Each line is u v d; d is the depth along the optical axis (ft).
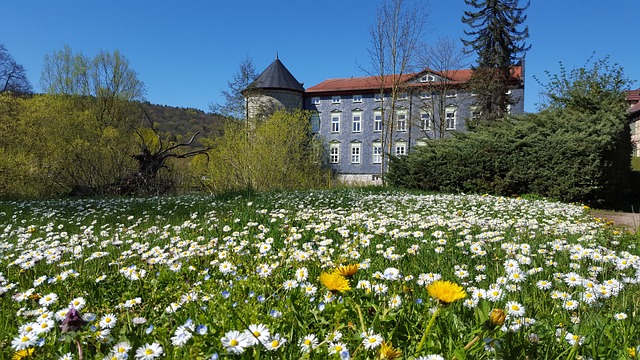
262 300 6.79
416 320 5.99
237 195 33.68
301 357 4.67
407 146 136.67
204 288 8.14
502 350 4.77
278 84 138.10
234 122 49.60
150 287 8.54
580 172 41.01
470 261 10.87
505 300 6.96
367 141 142.82
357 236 13.38
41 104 57.36
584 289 7.19
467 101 123.54
